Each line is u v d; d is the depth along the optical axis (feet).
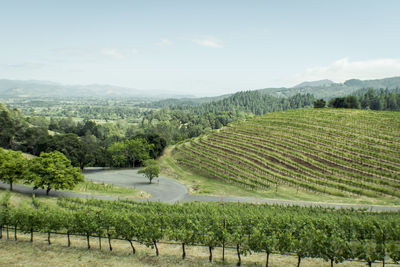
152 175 224.74
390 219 101.76
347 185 186.29
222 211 127.44
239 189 198.18
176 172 261.24
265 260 78.54
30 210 94.58
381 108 557.33
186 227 87.40
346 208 140.97
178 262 74.74
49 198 165.48
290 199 171.83
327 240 71.00
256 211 127.44
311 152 239.91
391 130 263.90
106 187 203.62
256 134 317.83
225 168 238.48
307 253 74.90
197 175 243.81
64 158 179.63
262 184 197.36
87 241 93.81
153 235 80.64
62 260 72.54
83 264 70.13
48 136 305.94
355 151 227.61
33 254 76.79
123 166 318.04
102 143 433.48
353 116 320.70
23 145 357.41
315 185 192.13
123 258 76.64
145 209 138.00
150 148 310.04
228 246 94.07
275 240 75.10
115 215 86.28
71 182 170.09
